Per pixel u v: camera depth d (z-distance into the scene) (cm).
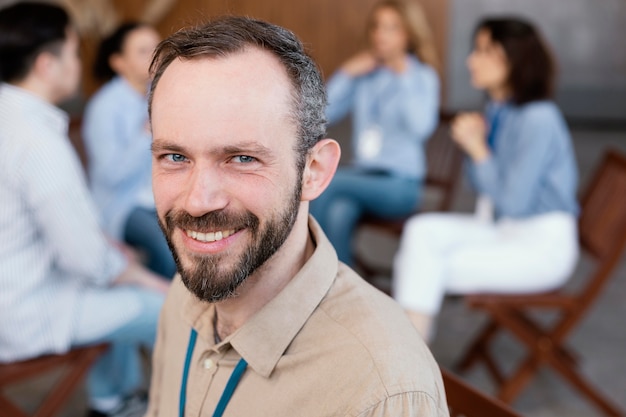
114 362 210
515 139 227
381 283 312
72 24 183
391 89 293
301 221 81
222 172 71
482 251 224
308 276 81
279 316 80
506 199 227
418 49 295
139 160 246
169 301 102
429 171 301
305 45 79
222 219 72
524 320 239
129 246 254
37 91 176
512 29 224
